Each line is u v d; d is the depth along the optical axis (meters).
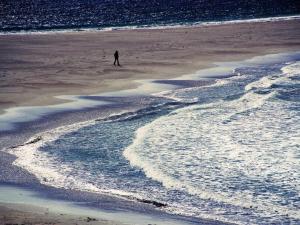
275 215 36.38
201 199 39.28
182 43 132.00
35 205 35.28
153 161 47.53
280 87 77.69
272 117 62.03
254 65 100.94
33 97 73.00
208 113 64.50
